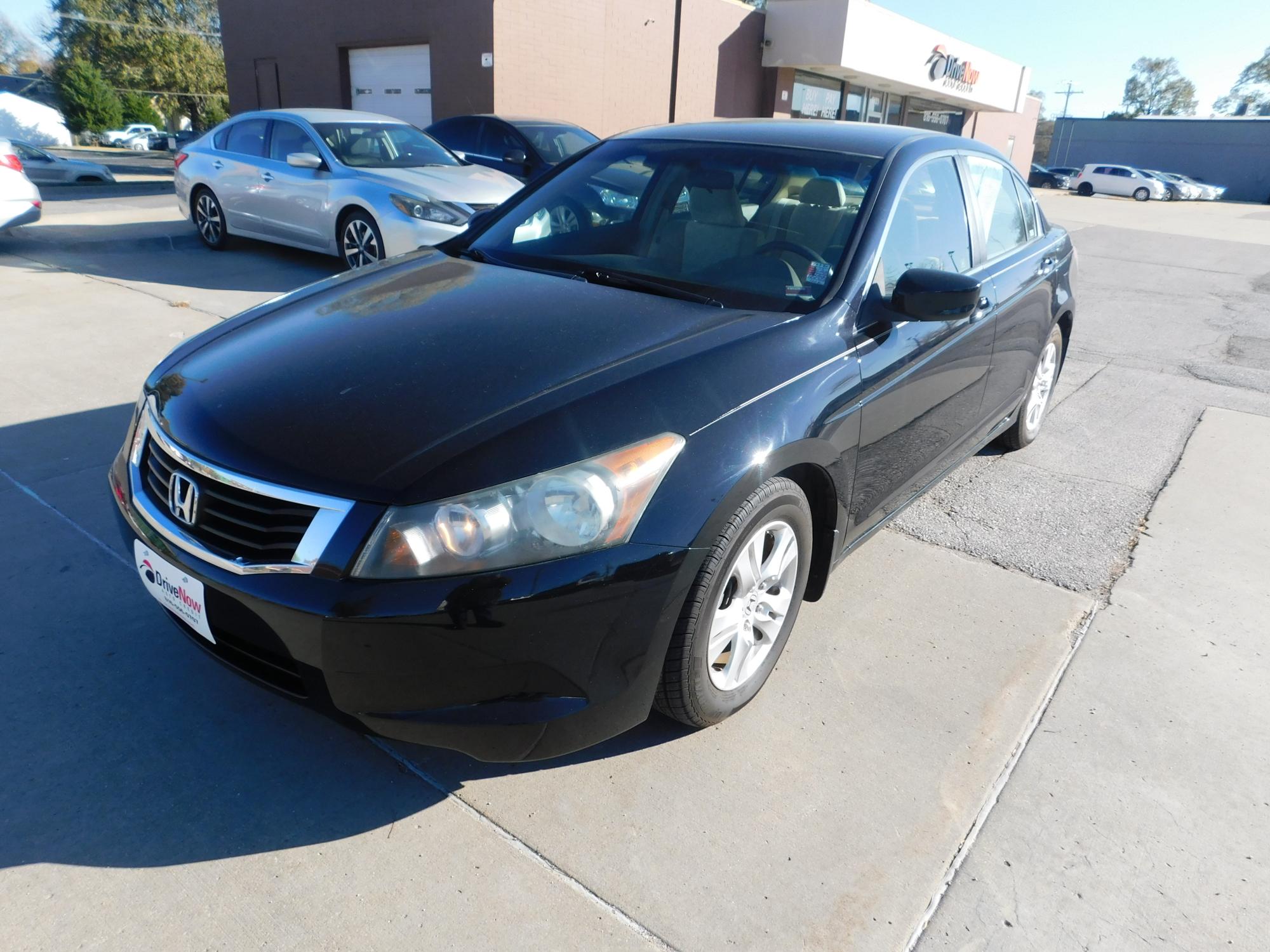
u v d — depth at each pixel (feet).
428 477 5.87
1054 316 14.23
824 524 8.45
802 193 9.53
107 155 114.32
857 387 8.16
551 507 5.98
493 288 8.77
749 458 6.81
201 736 7.44
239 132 26.94
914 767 7.59
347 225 23.63
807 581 8.63
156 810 6.68
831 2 63.00
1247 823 7.18
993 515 12.67
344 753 7.37
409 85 50.29
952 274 8.48
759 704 8.28
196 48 177.58
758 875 6.43
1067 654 9.36
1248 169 171.42
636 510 6.25
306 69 54.70
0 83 180.96
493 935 5.85
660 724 7.96
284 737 7.49
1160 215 86.69
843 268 8.68
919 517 12.53
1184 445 16.01
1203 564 11.50
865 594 10.34
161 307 20.42
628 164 10.72
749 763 7.52
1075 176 137.39
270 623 6.02
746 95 65.87
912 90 83.05
